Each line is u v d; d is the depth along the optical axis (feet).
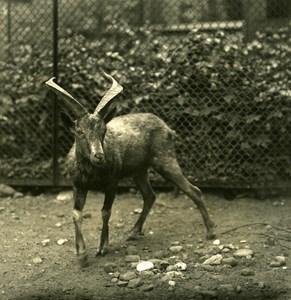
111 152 23.86
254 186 32.55
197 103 32.65
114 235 27.48
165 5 33.63
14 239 26.89
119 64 33.17
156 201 32.35
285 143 32.35
